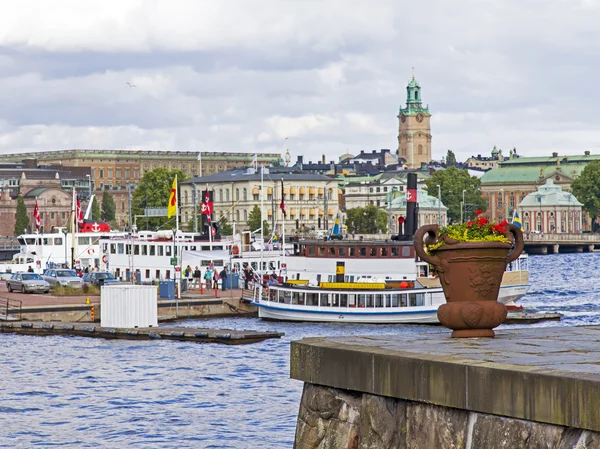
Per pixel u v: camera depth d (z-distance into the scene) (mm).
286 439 57875
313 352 26547
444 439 23344
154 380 82562
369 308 128500
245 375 84500
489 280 31391
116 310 117188
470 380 22625
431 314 126750
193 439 58531
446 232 32031
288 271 147875
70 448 56750
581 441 20719
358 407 25656
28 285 156500
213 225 191625
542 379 21297
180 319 138500
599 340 28266
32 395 75750
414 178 143250
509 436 21953
